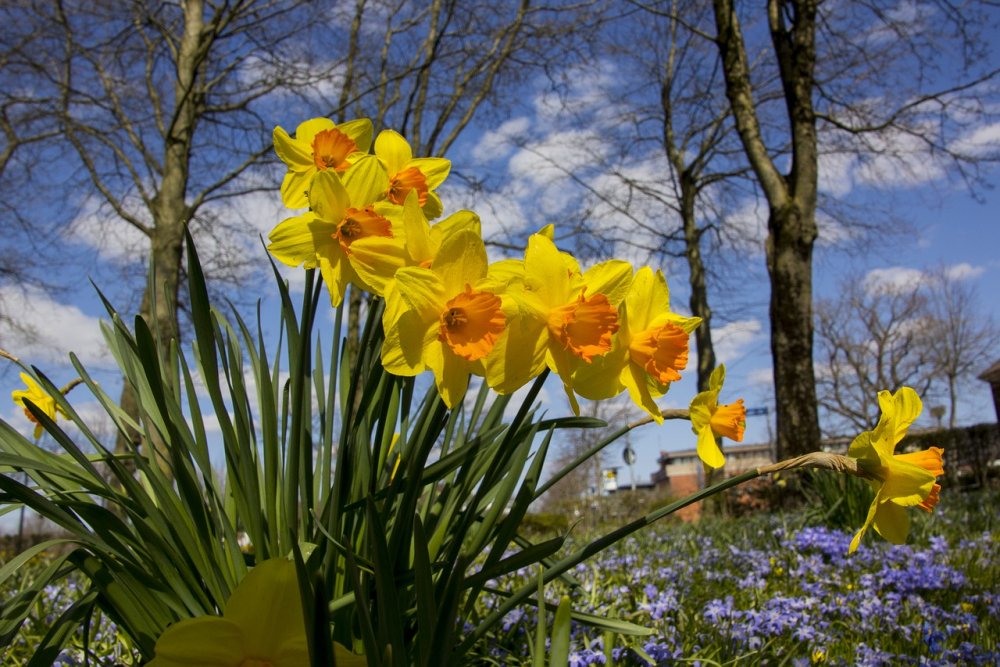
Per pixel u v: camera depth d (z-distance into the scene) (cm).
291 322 165
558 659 114
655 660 220
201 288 146
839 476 621
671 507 144
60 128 1405
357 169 144
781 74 1259
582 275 142
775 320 1148
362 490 166
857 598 330
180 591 144
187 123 1323
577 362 139
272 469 163
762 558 443
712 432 154
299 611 95
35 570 475
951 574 371
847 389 3797
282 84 1352
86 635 143
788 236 1166
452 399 128
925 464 140
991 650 264
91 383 180
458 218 141
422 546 119
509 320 130
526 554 144
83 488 155
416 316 127
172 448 147
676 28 1842
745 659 233
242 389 168
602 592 333
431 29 1567
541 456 152
